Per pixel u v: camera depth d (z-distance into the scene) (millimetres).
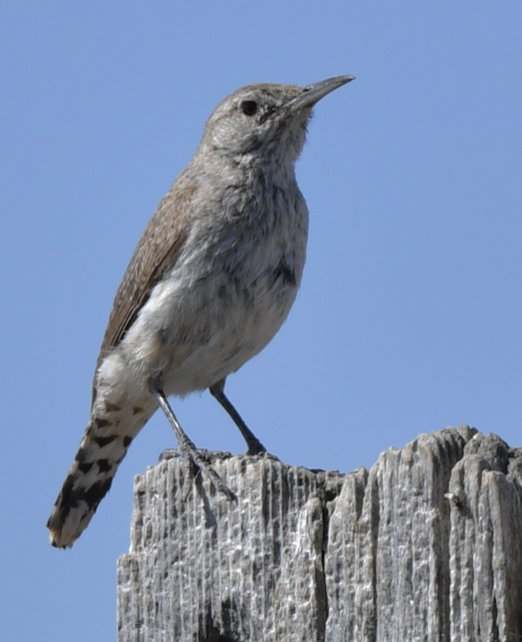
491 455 7727
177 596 9070
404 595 7645
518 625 7270
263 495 8664
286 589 8414
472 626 7367
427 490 7652
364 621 7840
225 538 8852
